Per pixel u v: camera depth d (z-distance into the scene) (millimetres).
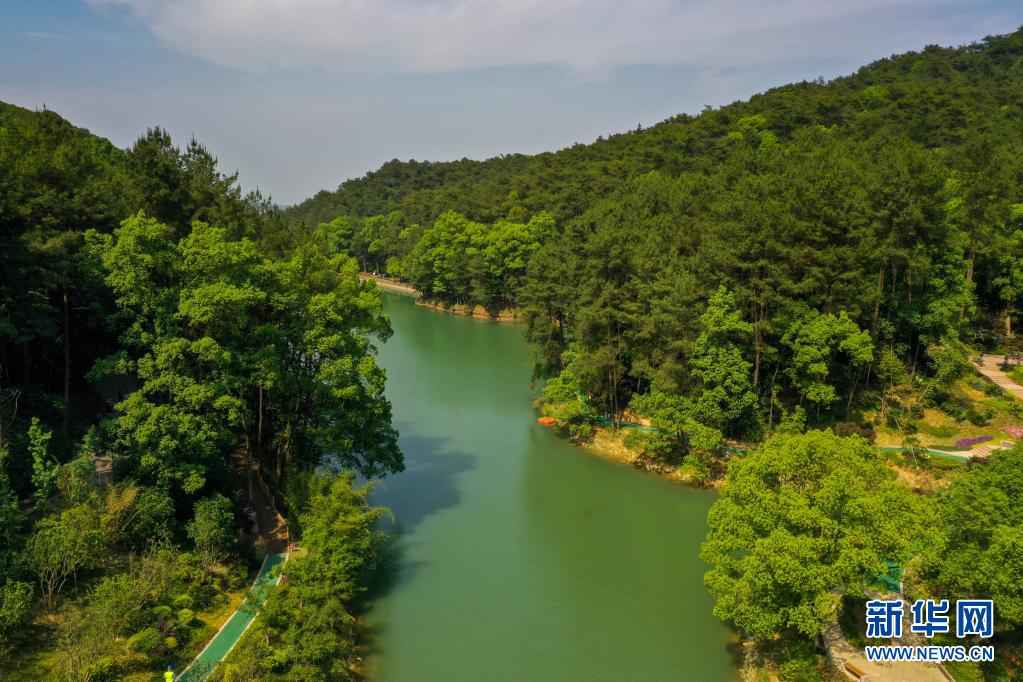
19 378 43406
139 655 27188
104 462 38969
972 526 26484
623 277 60219
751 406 53250
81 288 38719
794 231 50594
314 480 37125
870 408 55312
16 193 37625
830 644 29781
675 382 53000
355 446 43500
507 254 121312
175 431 34281
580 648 33188
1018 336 69312
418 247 140000
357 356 43531
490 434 63719
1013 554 24328
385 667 31594
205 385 35938
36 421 32938
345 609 35469
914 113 112000
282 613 29734
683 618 35844
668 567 41062
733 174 81375
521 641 33688
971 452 49469
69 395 45812
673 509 48906
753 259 52156
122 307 37656
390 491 50844
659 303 54156
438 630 34438
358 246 183250
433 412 69750
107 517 30781
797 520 27734
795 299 52656
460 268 128125
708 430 50250
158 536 33156
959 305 56812
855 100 125125
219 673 26516
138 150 52562
